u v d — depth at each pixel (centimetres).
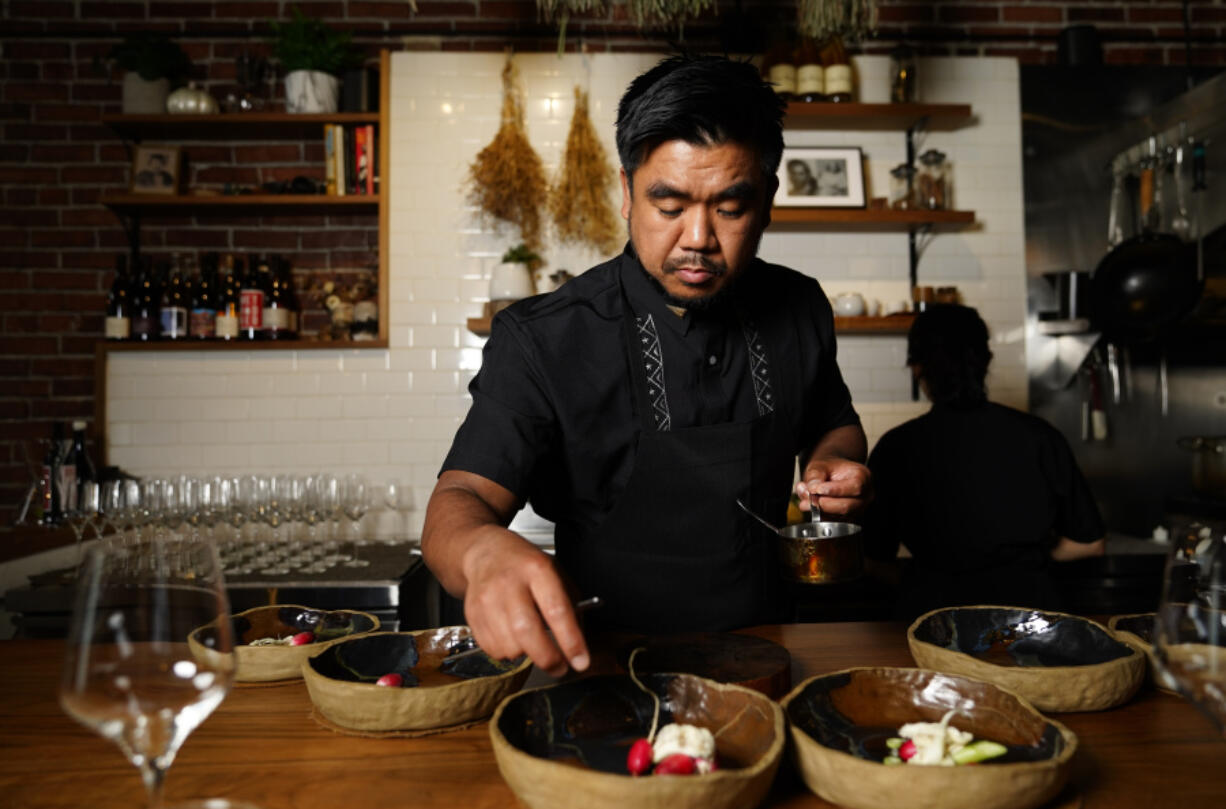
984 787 65
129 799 74
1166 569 68
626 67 327
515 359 130
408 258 322
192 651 63
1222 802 72
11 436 322
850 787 68
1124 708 92
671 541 134
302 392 321
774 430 138
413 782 76
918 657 98
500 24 330
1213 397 327
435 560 95
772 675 93
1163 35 344
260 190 316
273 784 76
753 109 105
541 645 74
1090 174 333
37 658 115
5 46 325
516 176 305
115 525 256
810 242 330
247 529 297
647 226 113
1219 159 322
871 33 326
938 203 313
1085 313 320
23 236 324
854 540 111
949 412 203
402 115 322
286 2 330
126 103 314
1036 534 196
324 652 94
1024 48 342
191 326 313
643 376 134
